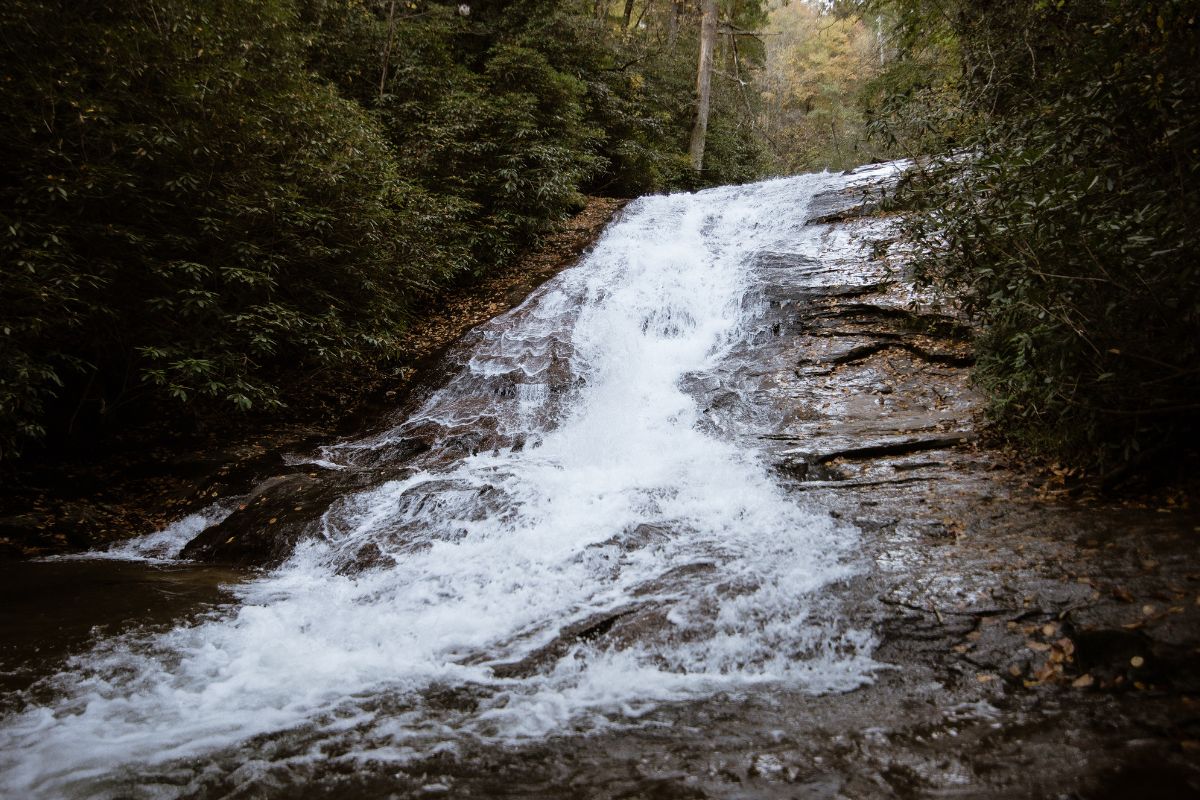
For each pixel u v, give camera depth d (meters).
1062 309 3.77
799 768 2.24
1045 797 1.95
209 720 2.81
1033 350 4.09
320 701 2.98
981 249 4.66
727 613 3.46
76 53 5.89
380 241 8.25
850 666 2.97
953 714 2.49
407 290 9.62
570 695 2.94
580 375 8.19
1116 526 3.57
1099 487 4.08
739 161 24.45
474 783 2.29
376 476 6.33
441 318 10.88
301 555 5.17
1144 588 2.93
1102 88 3.68
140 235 5.93
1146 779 1.97
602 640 3.41
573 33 16.73
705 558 4.12
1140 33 3.79
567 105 14.13
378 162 8.68
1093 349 3.83
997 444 5.09
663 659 3.21
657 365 8.27
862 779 2.15
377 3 13.89
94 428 7.30
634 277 10.60
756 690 2.87
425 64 13.19
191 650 3.52
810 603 3.46
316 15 11.93
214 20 6.98
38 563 5.16
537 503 5.25
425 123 11.80
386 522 5.36
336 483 6.26
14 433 5.59
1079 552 3.39
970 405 5.88
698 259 10.73
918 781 2.10
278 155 7.29
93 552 5.67
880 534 4.09
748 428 6.45
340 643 3.64
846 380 6.92
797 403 6.67
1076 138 3.93
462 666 3.30
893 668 2.89
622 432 6.73
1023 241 4.11
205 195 6.40
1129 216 3.52
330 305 7.78
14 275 4.88
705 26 21.16
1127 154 3.88
